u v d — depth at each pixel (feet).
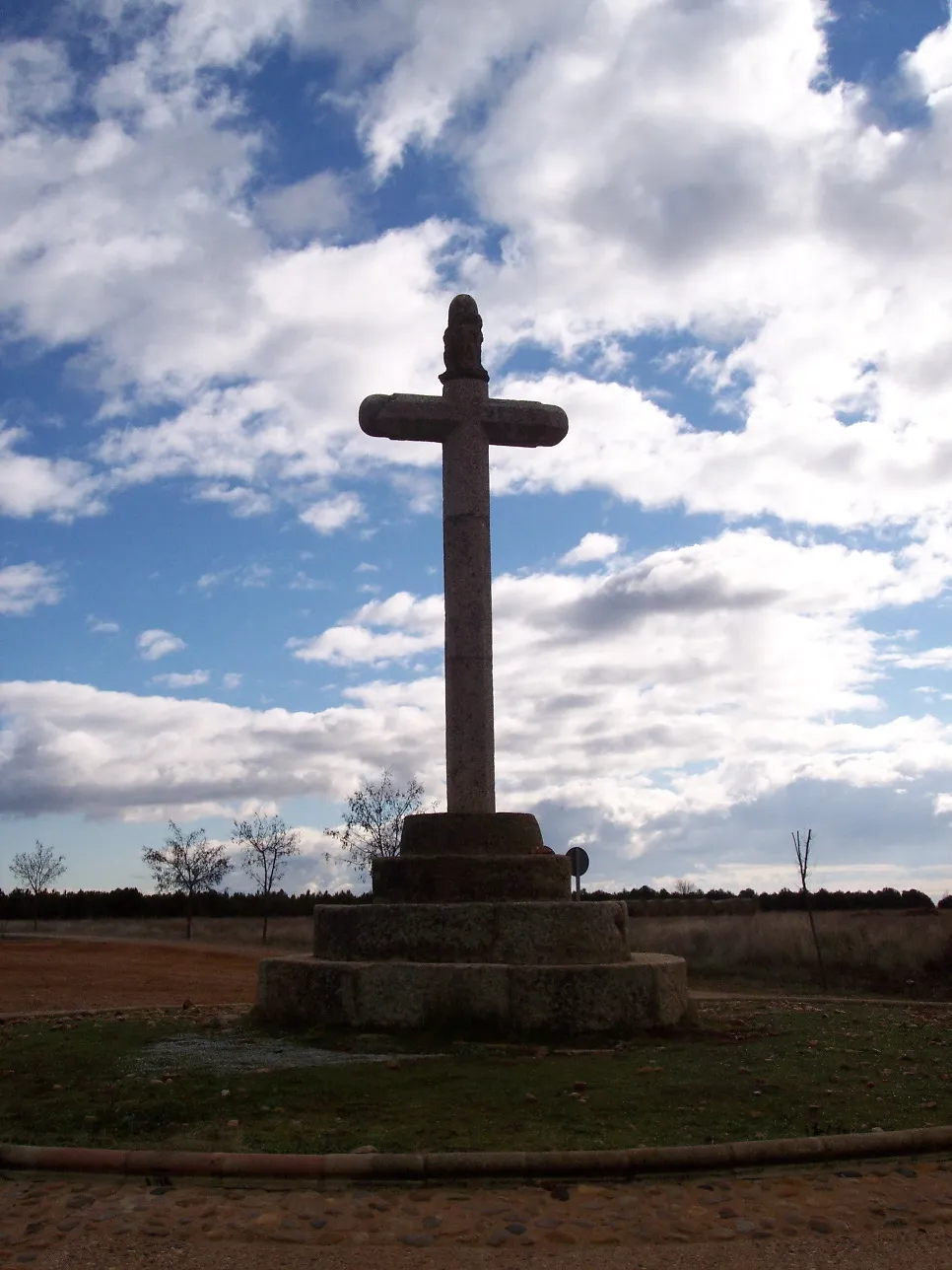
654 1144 23.48
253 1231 19.70
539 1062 32.12
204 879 143.64
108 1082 29.99
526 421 44.70
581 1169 22.06
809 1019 43.29
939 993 69.41
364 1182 21.79
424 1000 36.55
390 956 38.24
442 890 39.29
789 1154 22.89
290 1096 27.73
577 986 36.37
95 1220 20.18
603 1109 26.55
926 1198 21.39
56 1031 39.50
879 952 87.04
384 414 43.65
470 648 42.75
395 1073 30.35
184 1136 24.36
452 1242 19.30
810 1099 27.71
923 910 145.69
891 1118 25.95
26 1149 22.85
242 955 98.78
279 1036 36.78
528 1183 21.89
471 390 44.47
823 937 95.14
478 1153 22.30
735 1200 21.21
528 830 41.16
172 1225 19.97
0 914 183.11
